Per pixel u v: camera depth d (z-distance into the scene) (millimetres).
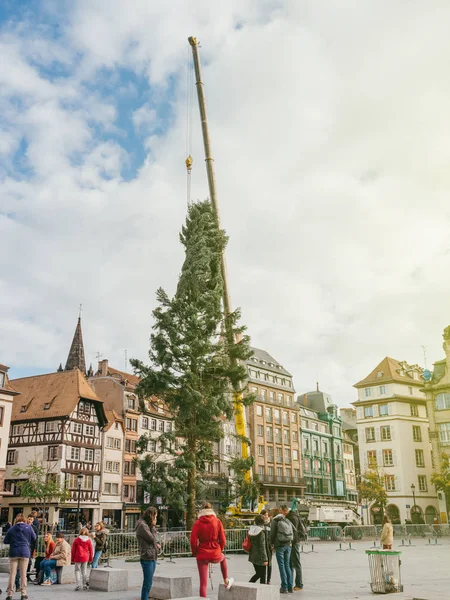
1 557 21016
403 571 18781
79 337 101625
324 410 98500
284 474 83812
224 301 38312
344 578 16234
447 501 60688
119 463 63219
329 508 53688
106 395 66750
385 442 73438
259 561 11906
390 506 71188
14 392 53625
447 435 65875
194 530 10359
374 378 76875
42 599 12203
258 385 83812
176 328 33031
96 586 14133
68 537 26031
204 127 44906
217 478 33094
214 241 37094
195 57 46281
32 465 51531
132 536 25828
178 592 12203
